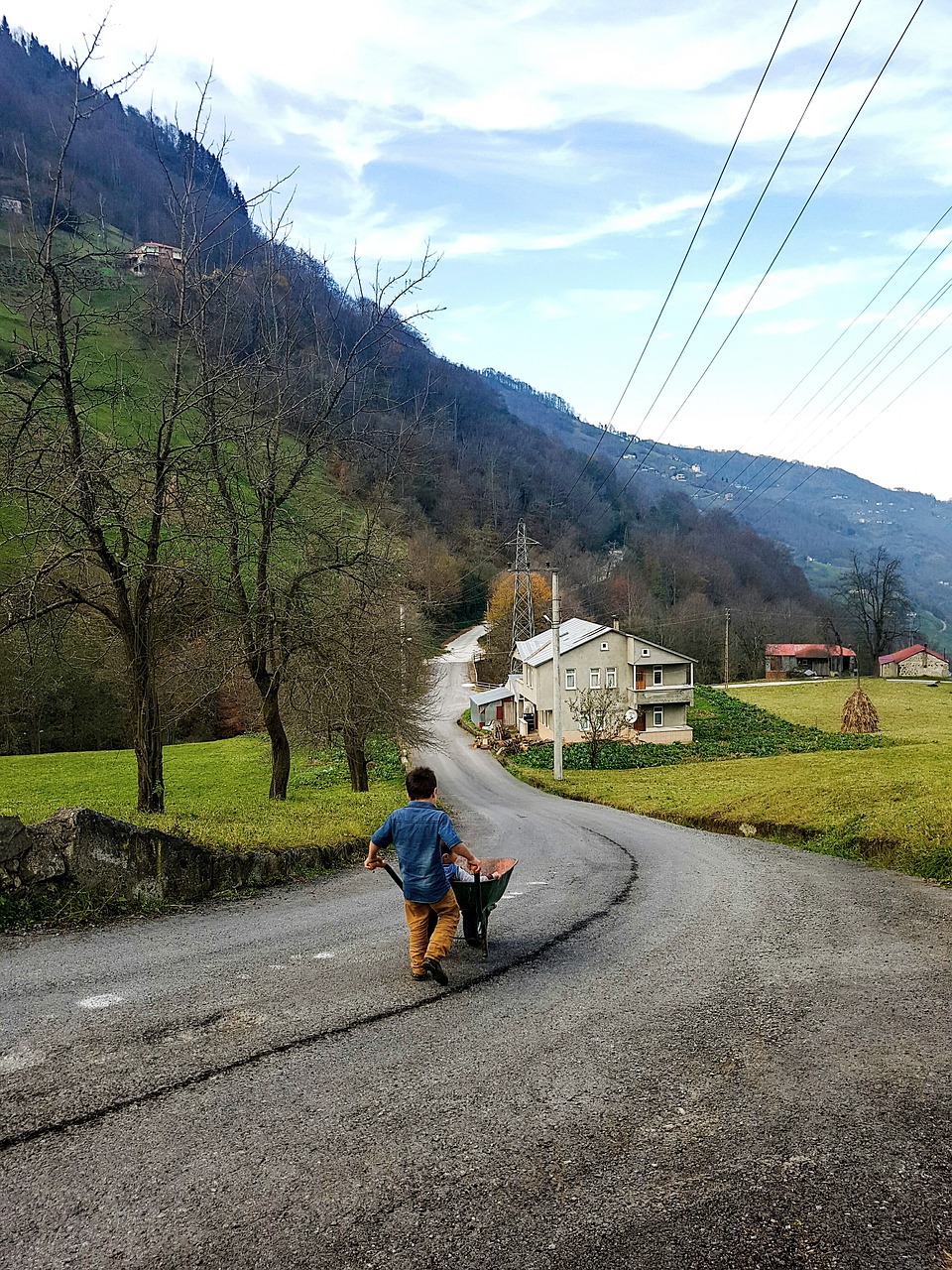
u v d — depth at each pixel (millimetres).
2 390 11125
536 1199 3428
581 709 51406
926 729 56031
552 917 8797
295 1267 3012
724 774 34250
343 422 17094
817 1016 5570
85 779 33219
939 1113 4156
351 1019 5496
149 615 13484
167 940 7680
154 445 12734
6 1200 3404
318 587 17797
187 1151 3779
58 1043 5047
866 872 11500
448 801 33875
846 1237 3189
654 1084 4504
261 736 34156
